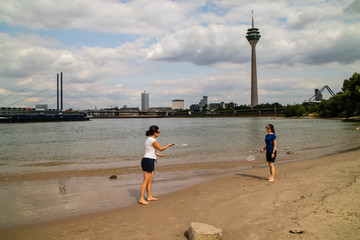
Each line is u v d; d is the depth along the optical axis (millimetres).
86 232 5766
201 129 59125
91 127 84938
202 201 7637
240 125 79938
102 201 7977
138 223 6191
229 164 14359
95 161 16297
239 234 5336
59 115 173625
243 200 7523
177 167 13555
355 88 98312
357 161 13328
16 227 6109
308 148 21016
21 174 12109
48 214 6914
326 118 117875
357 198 7203
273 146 9789
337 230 5293
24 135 46094
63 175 11844
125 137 39062
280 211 6516
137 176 11609
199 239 4855
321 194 7742
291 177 10305
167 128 66750
